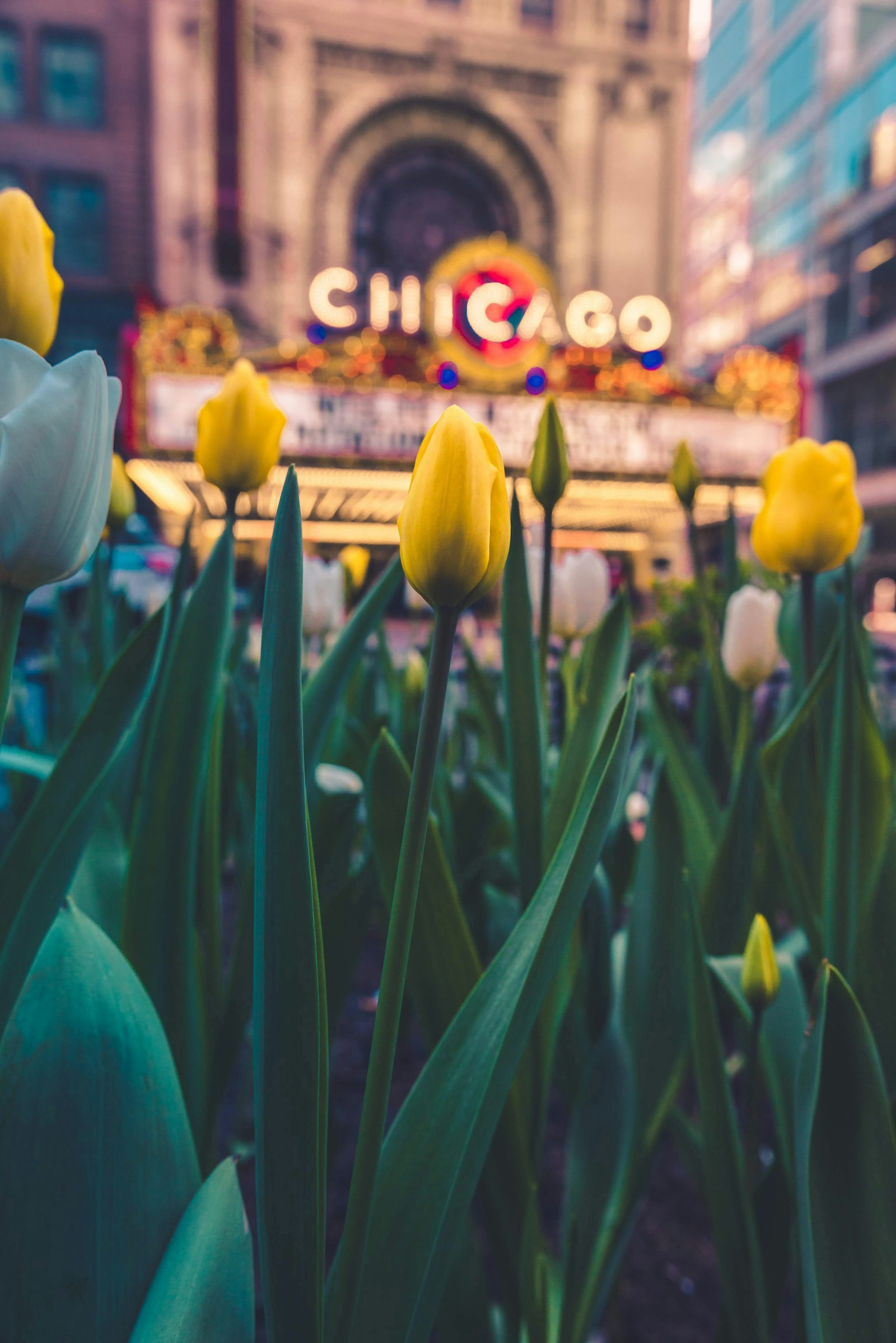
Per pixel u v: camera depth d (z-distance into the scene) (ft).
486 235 67.05
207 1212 1.43
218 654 2.17
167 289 59.52
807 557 2.72
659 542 49.78
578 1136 2.54
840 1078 1.57
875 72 83.87
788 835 2.40
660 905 2.55
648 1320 3.20
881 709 4.90
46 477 1.22
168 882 2.08
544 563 2.54
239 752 3.40
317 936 1.28
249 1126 3.50
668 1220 3.81
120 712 1.81
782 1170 2.19
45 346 2.06
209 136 59.00
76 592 16.96
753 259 109.19
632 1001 2.57
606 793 1.49
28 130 58.03
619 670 2.47
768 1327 2.05
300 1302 1.28
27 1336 1.28
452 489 1.12
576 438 34.73
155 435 28.78
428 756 1.21
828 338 92.89
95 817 1.70
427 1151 1.49
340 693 2.31
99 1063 1.42
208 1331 1.24
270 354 32.04
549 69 65.77
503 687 2.31
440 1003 1.94
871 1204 1.54
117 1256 1.34
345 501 39.70
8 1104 1.36
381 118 64.08
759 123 107.14
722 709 3.74
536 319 33.94
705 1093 2.00
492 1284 3.16
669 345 68.64
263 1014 1.26
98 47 58.70
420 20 63.41
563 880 1.46
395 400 33.22
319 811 2.92
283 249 61.93
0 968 1.52
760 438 35.73
